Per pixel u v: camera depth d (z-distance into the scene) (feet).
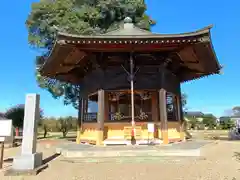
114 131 40.83
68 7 65.05
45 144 52.26
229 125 164.55
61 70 45.80
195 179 19.99
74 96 75.87
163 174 21.58
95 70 41.24
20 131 91.20
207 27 30.91
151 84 39.75
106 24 68.59
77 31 60.34
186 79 51.47
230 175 21.18
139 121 41.45
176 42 32.96
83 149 31.71
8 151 43.83
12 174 22.00
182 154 29.94
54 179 20.49
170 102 45.50
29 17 66.59
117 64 40.16
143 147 32.60
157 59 39.70
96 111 41.68
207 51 35.32
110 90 39.17
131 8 67.72
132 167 24.47
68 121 97.55
